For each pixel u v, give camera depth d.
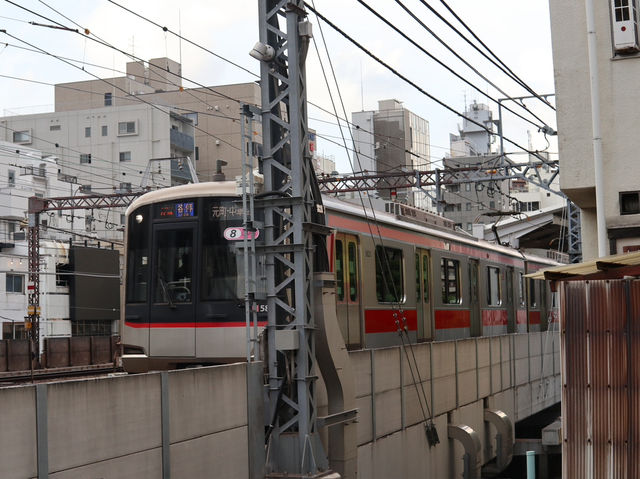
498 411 21.97
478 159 78.00
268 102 12.09
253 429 11.56
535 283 32.16
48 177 67.44
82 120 77.12
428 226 22.20
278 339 11.59
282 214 11.91
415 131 94.50
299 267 11.73
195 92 79.31
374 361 15.01
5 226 61.09
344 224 17.19
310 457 11.62
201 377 10.58
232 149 78.12
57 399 8.41
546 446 22.73
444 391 18.64
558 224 39.38
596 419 9.66
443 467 18.52
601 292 9.74
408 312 20.09
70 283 56.78
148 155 75.19
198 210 15.66
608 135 13.08
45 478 8.21
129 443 9.34
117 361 37.38
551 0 13.63
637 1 13.14
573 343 9.80
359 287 17.67
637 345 9.58
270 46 12.05
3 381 29.61
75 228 69.19
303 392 11.71
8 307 53.97
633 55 13.04
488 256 26.73
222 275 15.33
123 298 16.30
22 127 78.56
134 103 80.94
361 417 14.30
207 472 10.59
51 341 36.94
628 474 9.50
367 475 14.41
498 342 23.06
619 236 12.89
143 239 16.08
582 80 13.45
